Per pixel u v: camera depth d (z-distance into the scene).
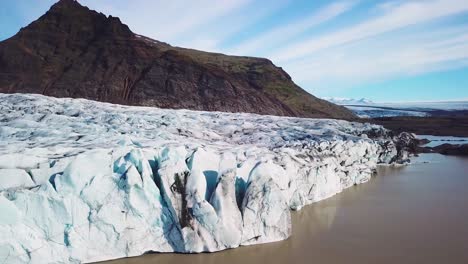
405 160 41.12
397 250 16.62
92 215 14.68
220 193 15.90
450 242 17.59
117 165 16.20
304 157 25.11
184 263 14.75
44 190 14.26
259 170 17.20
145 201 15.38
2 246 12.86
